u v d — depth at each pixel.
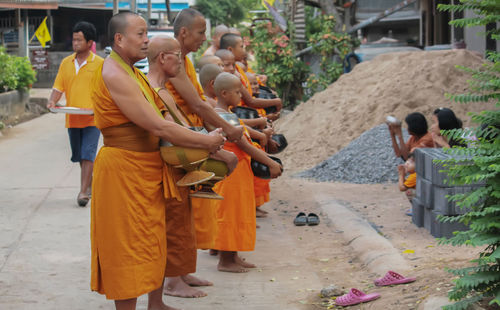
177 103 4.73
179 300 4.67
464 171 3.80
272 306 4.55
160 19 33.69
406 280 4.69
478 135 3.80
